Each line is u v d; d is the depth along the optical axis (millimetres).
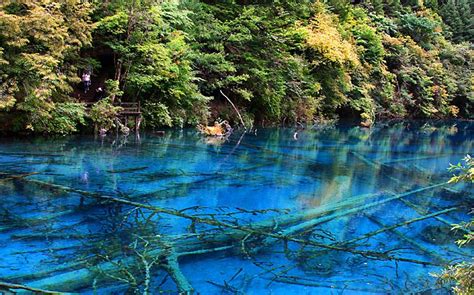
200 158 11070
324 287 4781
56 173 8383
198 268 4934
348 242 6141
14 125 11133
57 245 5234
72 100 12500
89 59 13242
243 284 4664
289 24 20688
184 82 14836
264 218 6820
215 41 17016
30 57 10336
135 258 5031
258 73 17422
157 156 10820
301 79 20719
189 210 6883
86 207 6629
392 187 9766
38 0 10914
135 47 13539
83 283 4406
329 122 23406
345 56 22062
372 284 4949
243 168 10352
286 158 12172
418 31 34031
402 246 6176
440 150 16703
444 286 4992
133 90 14203
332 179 10055
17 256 4891
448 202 8859
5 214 6113
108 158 10094
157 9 14281
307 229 6488
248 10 17281
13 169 8414
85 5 11906
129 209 6691
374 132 21312
